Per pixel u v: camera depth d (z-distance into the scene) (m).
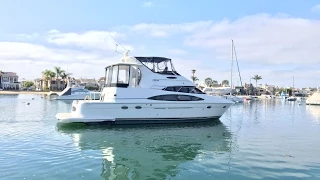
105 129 16.12
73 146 11.58
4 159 9.31
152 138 13.82
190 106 18.73
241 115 28.02
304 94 136.12
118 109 17.25
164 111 18.09
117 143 12.47
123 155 10.36
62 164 8.91
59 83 119.75
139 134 14.86
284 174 8.30
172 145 12.25
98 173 8.15
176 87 18.72
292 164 9.34
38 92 96.44
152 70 18.84
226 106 20.00
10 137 13.20
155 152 10.93
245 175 8.20
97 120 16.86
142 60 18.91
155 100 17.81
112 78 18.17
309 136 15.05
